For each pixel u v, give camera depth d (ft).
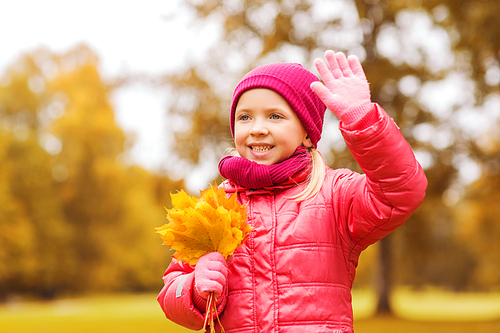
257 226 6.27
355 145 5.50
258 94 6.57
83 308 83.61
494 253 85.71
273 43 44.04
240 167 6.40
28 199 100.94
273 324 5.89
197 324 5.98
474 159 47.65
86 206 109.50
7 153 100.63
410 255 57.41
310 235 6.13
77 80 110.01
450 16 36.06
